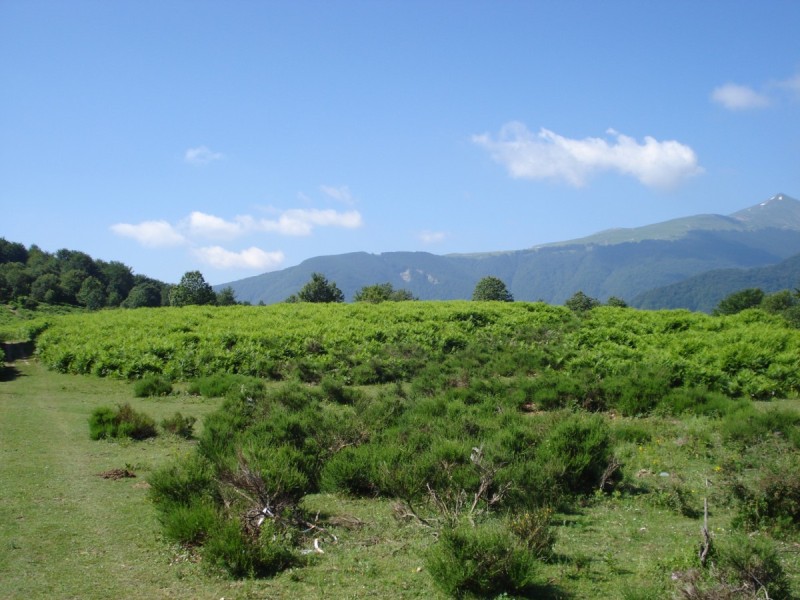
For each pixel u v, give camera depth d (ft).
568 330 96.58
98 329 103.86
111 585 19.56
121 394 68.85
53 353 90.63
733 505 28.73
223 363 80.12
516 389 62.34
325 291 229.04
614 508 29.25
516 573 19.20
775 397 64.75
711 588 18.21
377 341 91.66
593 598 19.04
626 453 38.55
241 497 25.55
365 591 19.42
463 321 104.01
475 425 40.29
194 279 179.11
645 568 21.35
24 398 64.18
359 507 28.99
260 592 19.24
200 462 29.17
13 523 25.22
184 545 22.91
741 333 86.53
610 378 62.23
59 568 20.81
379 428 41.81
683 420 50.88
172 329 99.04
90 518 26.22
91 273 363.15
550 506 27.61
